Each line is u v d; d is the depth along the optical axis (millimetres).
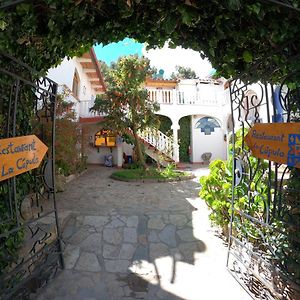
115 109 9781
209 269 3293
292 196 2408
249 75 2723
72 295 2771
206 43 2367
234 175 3379
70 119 8234
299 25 1862
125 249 3773
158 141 12438
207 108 15016
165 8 1911
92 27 2229
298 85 2172
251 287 2834
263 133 2629
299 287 2158
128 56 9492
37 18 2018
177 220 4707
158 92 14297
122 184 8414
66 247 3762
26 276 2658
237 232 3469
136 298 2742
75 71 11664
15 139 2322
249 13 1789
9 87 2404
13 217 2404
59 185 7062
